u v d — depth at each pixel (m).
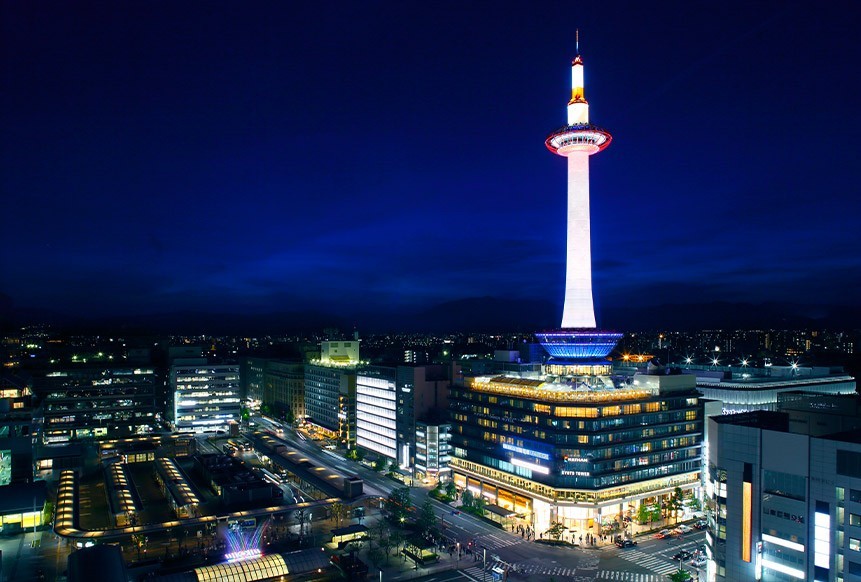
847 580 102.38
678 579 143.00
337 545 166.12
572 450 181.62
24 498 181.00
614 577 147.88
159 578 132.75
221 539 169.38
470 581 145.62
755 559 113.75
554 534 174.25
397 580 146.12
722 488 119.75
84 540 154.75
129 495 194.50
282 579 141.38
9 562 155.75
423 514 176.88
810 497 107.06
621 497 183.38
